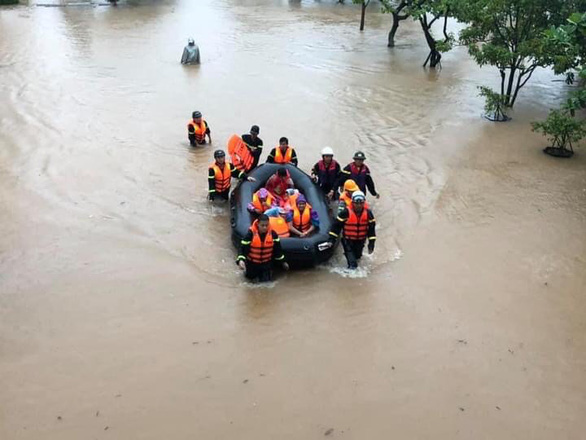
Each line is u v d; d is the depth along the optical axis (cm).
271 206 944
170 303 798
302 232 898
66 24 2525
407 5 2286
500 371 701
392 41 2348
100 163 1216
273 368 694
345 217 857
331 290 837
